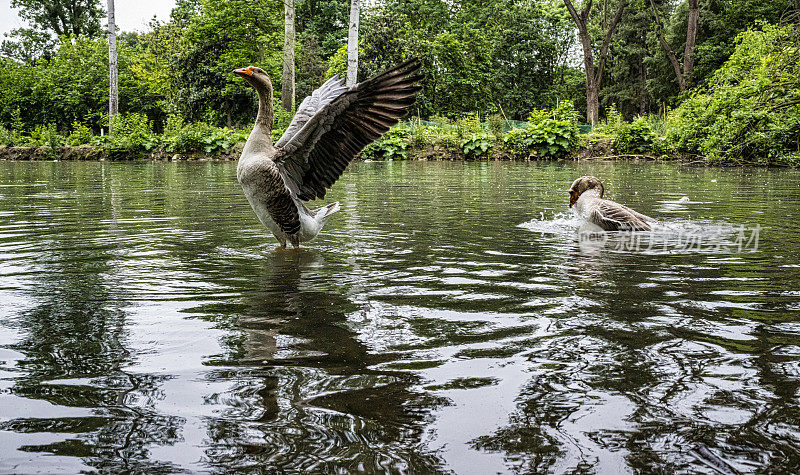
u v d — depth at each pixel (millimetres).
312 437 1566
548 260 4078
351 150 4527
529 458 1460
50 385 1920
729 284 3332
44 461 1451
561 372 2025
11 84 42250
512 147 22812
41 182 11961
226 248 4562
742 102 17156
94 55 43344
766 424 1633
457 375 2002
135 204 7707
